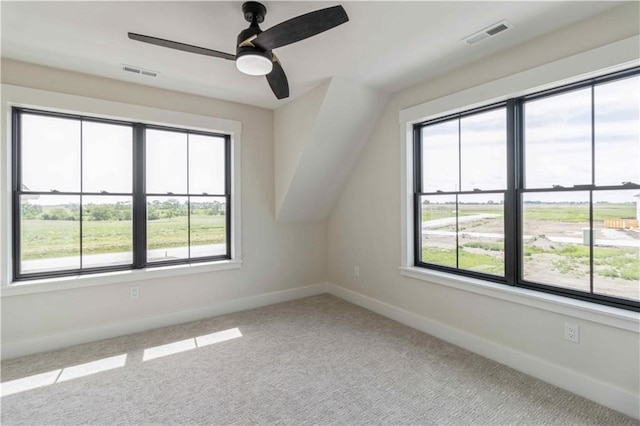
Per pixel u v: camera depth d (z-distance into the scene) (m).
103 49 2.37
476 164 2.69
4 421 1.80
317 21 1.61
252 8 1.82
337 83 2.97
